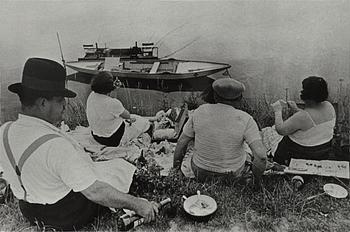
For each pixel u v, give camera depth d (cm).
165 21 353
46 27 360
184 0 351
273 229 254
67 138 234
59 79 225
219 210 268
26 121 222
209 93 282
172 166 306
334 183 288
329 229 251
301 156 303
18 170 221
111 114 319
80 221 249
